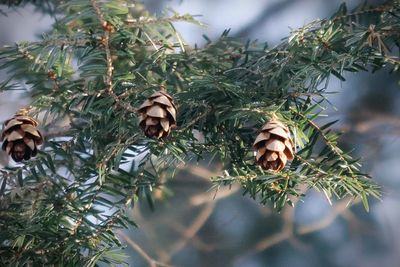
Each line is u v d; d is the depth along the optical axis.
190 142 0.95
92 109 0.94
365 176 0.93
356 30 0.94
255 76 0.96
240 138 0.94
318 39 0.94
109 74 0.93
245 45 1.01
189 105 0.94
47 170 1.01
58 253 0.93
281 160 0.90
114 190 0.95
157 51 0.96
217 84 0.93
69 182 1.01
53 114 1.00
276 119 0.91
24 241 0.94
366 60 0.93
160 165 0.99
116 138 0.95
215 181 0.93
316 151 1.15
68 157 0.97
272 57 0.96
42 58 0.94
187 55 0.98
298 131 0.92
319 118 1.33
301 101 0.94
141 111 0.90
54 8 1.10
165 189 1.05
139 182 0.95
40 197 0.98
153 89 0.92
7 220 0.96
